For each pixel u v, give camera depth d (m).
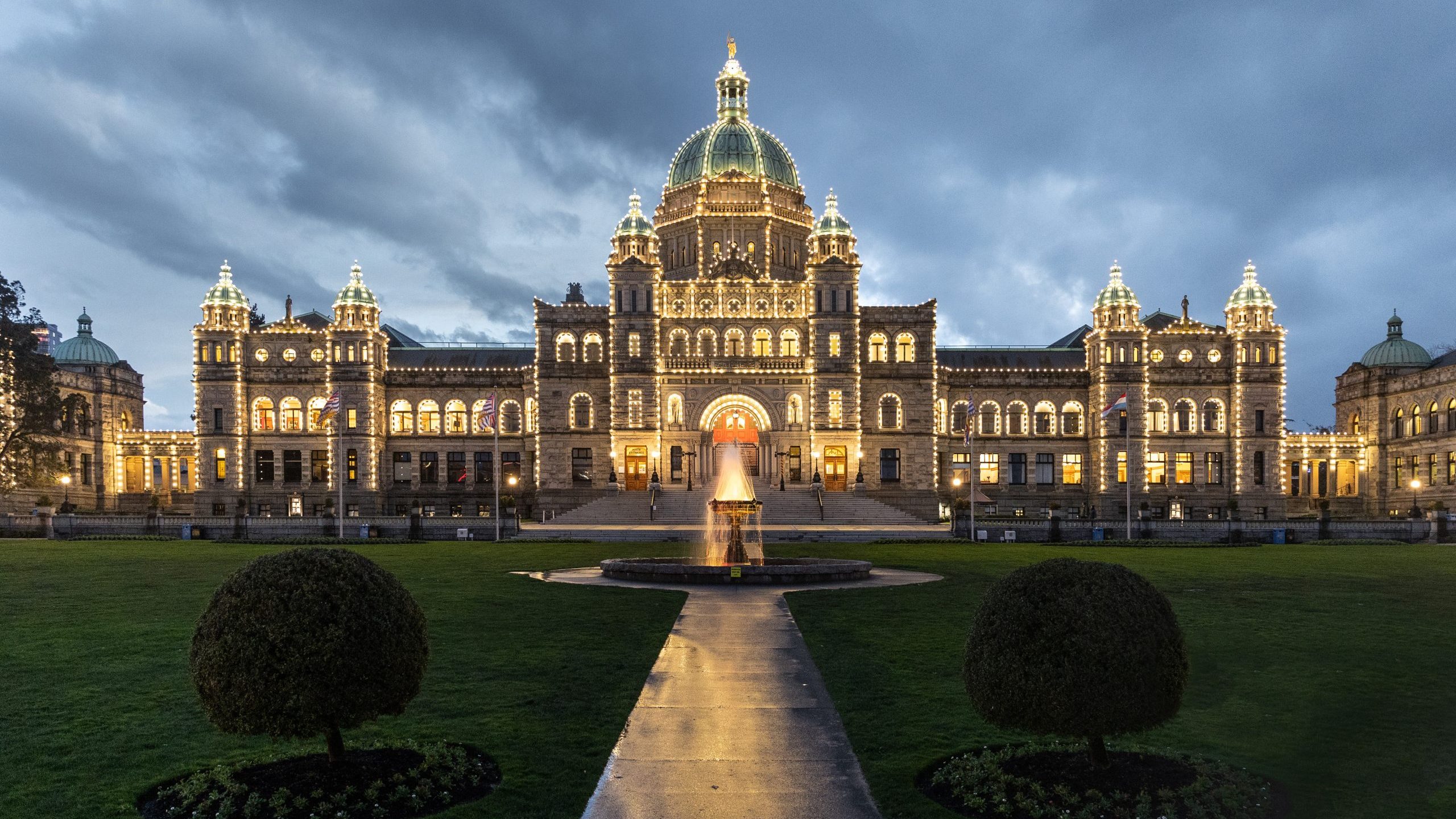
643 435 93.00
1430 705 20.30
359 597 14.88
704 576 39.94
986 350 114.69
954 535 71.75
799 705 20.14
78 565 46.34
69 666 23.41
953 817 14.39
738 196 104.75
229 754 16.89
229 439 99.00
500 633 27.62
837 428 93.12
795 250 106.94
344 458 89.50
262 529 69.88
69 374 104.19
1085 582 14.97
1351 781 15.83
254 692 14.25
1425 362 111.94
